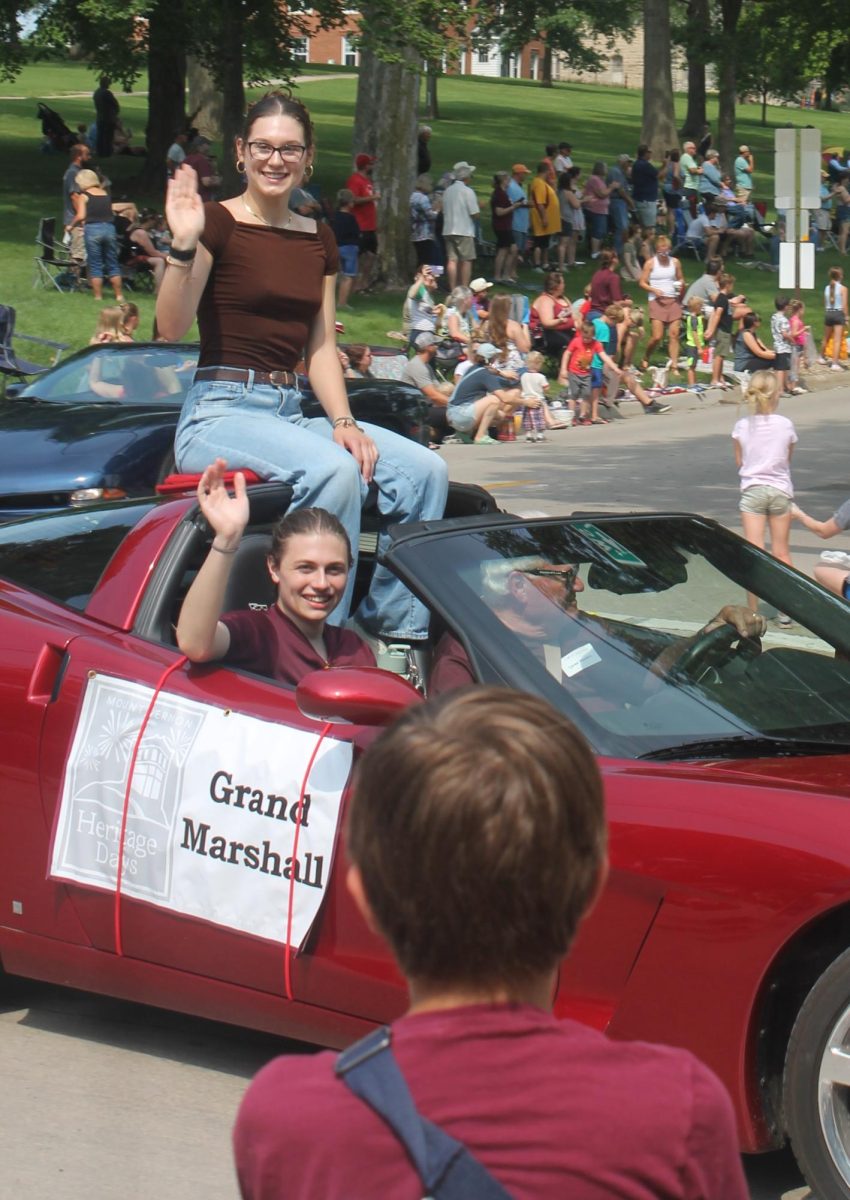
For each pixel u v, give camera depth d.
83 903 4.36
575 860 1.56
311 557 4.45
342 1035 4.03
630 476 17.81
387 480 5.27
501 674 4.06
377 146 28.72
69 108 51.69
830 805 3.56
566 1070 1.54
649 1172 1.52
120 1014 4.87
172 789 4.17
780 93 58.44
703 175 37.50
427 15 26.81
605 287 24.34
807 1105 3.50
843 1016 3.46
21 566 4.84
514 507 15.48
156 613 4.51
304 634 4.53
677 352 26.47
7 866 4.50
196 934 4.16
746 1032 3.53
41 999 4.98
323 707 3.64
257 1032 4.75
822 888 3.43
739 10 54.38
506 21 49.31
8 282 24.84
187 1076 4.44
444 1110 1.53
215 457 5.14
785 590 4.84
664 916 3.58
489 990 1.57
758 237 38.47
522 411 21.33
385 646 5.04
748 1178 3.88
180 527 4.64
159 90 34.78
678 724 4.08
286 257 5.19
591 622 4.30
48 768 4.39
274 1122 1.55
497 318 21.28
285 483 5.02
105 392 11.26
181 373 11.50
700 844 3.55
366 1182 1.52
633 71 101.69
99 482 9.39
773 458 10.79
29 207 31.61
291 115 5.10
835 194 41.12
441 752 1.56
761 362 26.27
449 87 76.12
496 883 1.52
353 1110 1.54
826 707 4.32
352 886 1.63
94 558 4.72
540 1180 1.51
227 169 28.72
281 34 28.61
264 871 4.01
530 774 1.55
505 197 29.14
